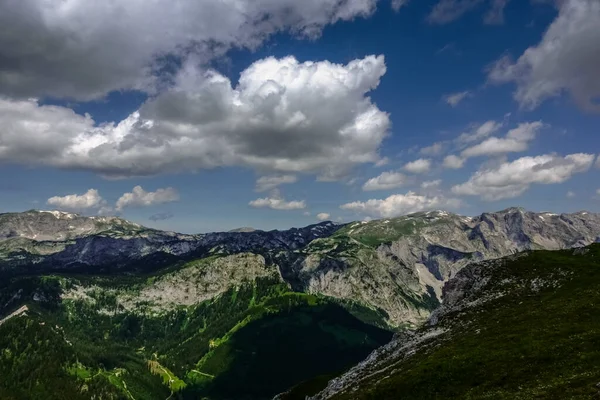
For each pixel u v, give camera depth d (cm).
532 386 5559
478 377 6631
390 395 7469
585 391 4709
